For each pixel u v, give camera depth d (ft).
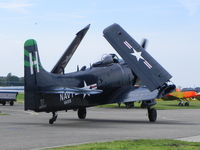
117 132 58.39
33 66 66.49
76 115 103.60
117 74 82.74
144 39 96.68
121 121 82.94
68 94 70.23
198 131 60.49
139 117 97.55
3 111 120.47
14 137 51.29
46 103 67.15
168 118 94.84
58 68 81.92
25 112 115.75
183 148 40.47
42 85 66.74
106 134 55.42
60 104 68.85
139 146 41.73
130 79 85.81
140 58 73.56
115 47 75.66
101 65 80.89
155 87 70.49
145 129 63.72
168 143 44.14
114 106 177.58
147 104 81.00
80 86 73.67
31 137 51.29
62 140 48.29
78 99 72.69
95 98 77.25
